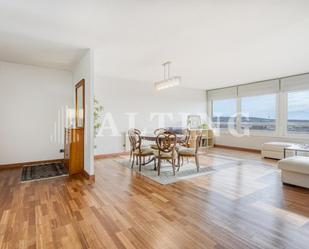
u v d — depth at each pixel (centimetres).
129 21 255
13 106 452
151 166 459
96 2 213
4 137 443
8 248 168
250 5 218
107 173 399
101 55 390
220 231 193
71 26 270
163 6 220
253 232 192
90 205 250
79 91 434
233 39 312
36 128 479
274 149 534
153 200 266
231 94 742
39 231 193
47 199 269
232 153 635
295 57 403
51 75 496
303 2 212
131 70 511
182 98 757
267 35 296
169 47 347
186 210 237
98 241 177
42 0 210
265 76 581
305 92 548
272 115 623
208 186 322
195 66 470
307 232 192
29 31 286
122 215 225
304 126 552
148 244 173
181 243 175
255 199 270
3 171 414
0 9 228
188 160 522
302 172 304
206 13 235
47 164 475
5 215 224
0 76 438
